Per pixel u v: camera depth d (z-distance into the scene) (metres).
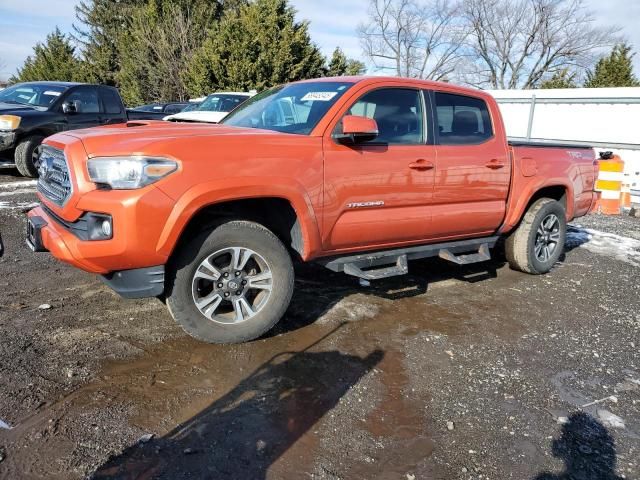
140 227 3.08
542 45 39.06
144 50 30.30
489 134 5.00
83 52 43.59
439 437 2.81
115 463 2.43
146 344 3.59
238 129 3.81
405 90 4.39
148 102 31.98
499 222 5.17
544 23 38.47
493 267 6.12
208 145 3.31
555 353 3.91
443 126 4.62
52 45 41.09
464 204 4.76
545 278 5.81
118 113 10.91
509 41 39.47
